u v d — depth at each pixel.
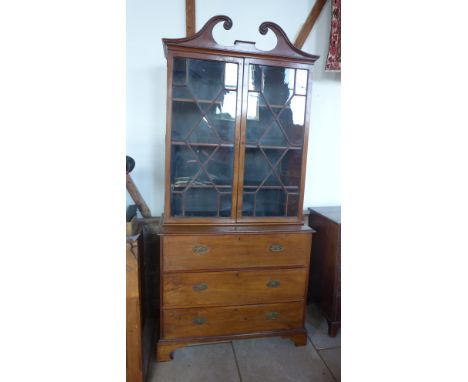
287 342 1.76
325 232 1.87
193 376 1.47
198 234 1.47
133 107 1.79
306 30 1.91
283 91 1.57
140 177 1.86
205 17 1.78
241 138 1.54
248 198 1.64
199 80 1.48
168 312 1.52
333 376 1.50
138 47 1.74
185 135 1.51
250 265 1.56
